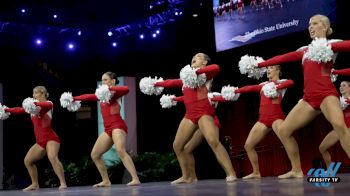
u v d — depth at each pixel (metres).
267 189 3.31
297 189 3.16
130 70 11.40
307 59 4.44
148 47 11.20
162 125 11.54
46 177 9.98
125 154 6.04
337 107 4.22
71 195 3.93
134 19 10.60
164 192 3.63
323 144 6.62
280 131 4.90
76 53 11.09
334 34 8.01
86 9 10.51
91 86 11.53
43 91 6.83
